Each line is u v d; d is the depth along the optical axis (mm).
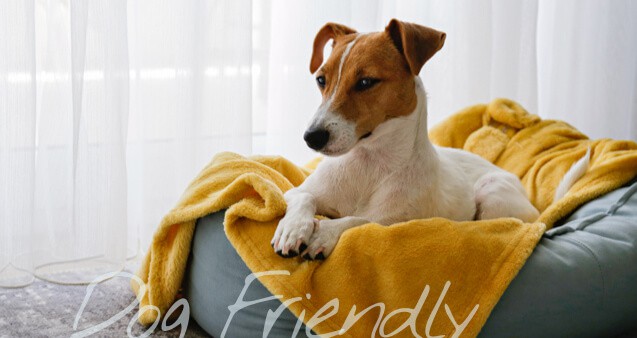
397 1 2654
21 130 1896
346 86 1540
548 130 2375
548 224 1842
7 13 1859
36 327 1668
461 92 2766
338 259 1441
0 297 1854
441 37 1603
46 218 2061
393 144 1645
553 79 3205
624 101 3262
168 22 2152
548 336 1508
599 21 3186
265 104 2432
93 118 1990
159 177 2199
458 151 2125
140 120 2213
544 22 3174
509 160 2334
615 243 1622
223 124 2252
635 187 1855
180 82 2168
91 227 2025
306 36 2406
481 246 1465
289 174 2016
